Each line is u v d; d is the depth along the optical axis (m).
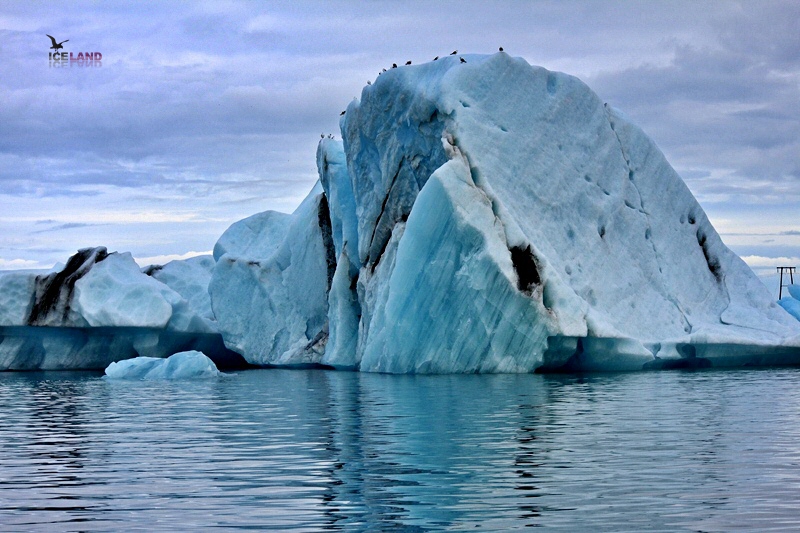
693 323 28.97
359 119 30.72
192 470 10.94
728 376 24.72
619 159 29.98
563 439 12.76
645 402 17.59
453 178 25.41
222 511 8.88
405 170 29.03
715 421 14.65
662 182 30.66
